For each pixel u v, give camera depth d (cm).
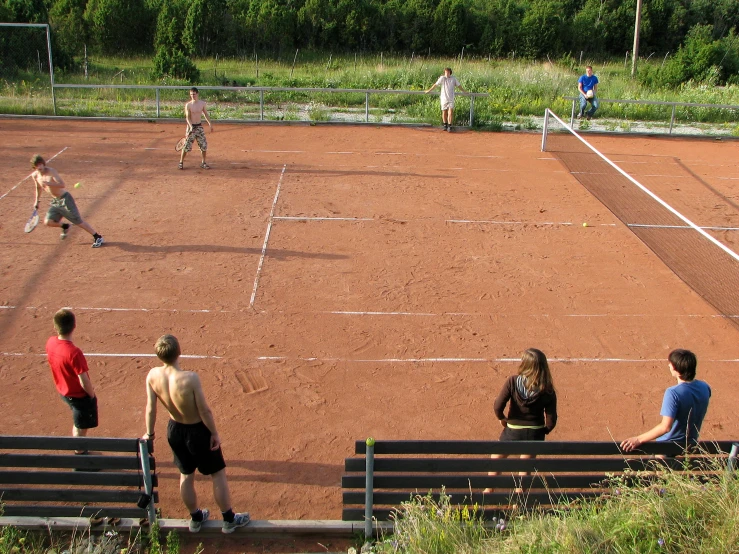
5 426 714
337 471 673
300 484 655
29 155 1712
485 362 866
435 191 1545
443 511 547
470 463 550
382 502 564
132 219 1303
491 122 2222
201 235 1238
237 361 847
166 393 534
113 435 708
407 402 782
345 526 578
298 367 841
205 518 584
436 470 552
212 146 1867
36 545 545
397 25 4206
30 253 1133
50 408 749
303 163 1730
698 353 902
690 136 2222
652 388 824
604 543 496
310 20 4028
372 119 2266
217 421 736
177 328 917
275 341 895
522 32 4272
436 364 858
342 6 4053
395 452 539
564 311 1004
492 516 567
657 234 1330
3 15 3178
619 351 903
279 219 1330
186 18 3669
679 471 561
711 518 510
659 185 1677
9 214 1303
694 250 1253
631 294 1065
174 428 547
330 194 1491
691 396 552
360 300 1016
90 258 1125
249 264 1123
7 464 537
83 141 1873
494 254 1203
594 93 2277
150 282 1046
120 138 1920
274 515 617
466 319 970
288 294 1025
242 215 1344
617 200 1537
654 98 2736
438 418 755
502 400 598
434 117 2291
